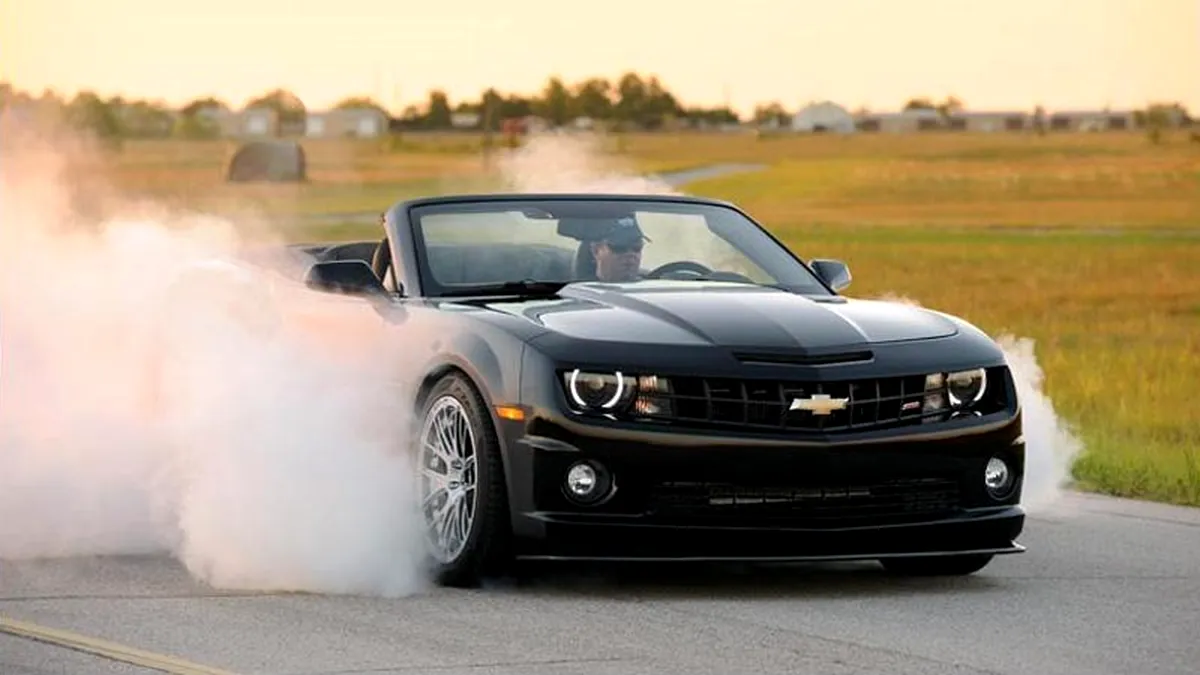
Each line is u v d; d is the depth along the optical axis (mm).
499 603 13047
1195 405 28578
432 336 14250
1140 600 13273
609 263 15688
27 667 10812
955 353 13938
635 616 12531
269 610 12695
